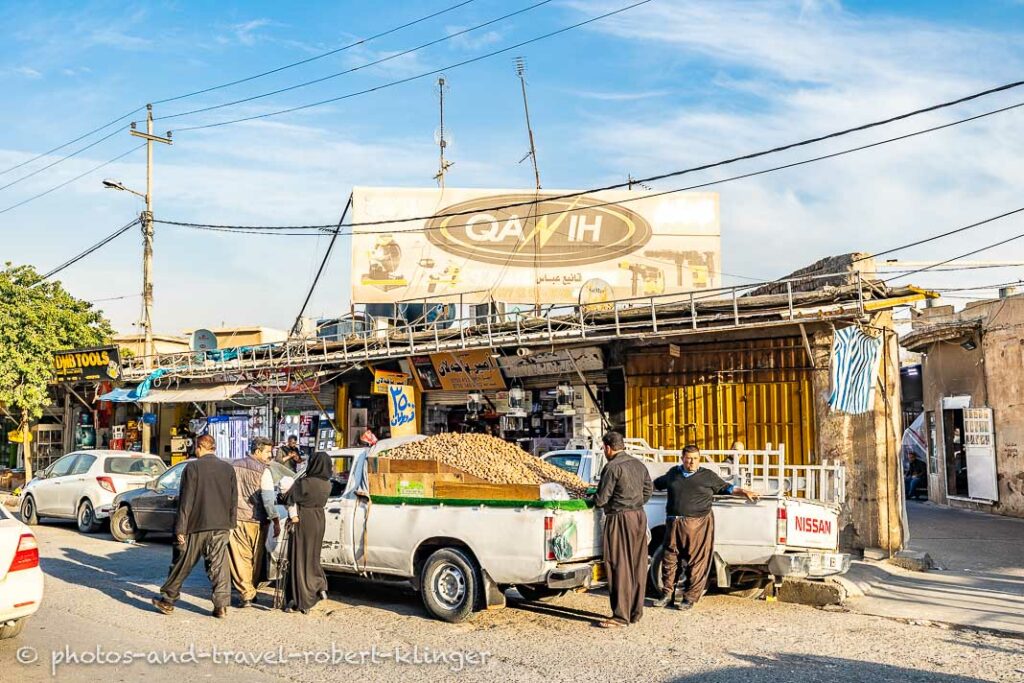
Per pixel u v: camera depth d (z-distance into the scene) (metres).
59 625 8.21
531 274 22.28
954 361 23.30
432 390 18.81
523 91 23.77
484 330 17.05
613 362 16.12
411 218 22.02
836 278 14.45
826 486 11.68
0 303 25.05
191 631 8.05
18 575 7.11
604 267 22.20
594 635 7.95
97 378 24.14
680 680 6.46
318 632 8.06
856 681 6.50
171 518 13.89
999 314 20.83
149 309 24.34
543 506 8.09
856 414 13.63
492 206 22.61
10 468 28.89
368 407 20.30
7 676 6.50
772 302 13.96
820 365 14.20
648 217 22.38
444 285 22.30
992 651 7.52
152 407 24.94
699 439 15.28
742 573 9.94
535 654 7.23
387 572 9.07
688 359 15.57
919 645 7.70
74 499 16.12
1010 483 20.36
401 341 18.06
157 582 10.62
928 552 13.51
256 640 7.72
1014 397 20.27
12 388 24.70
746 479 11.91
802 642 7.75
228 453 22.58
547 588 8.73
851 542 13.23
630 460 8.50
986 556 13.55
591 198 22.53
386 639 7.79
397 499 9.10
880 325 13.58
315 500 9.01
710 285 21.98
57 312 25.77
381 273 22.44
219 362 21.14
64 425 28.02
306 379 19.42
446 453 9.54
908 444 29.12
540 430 17.75
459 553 8.51
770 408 14.73
